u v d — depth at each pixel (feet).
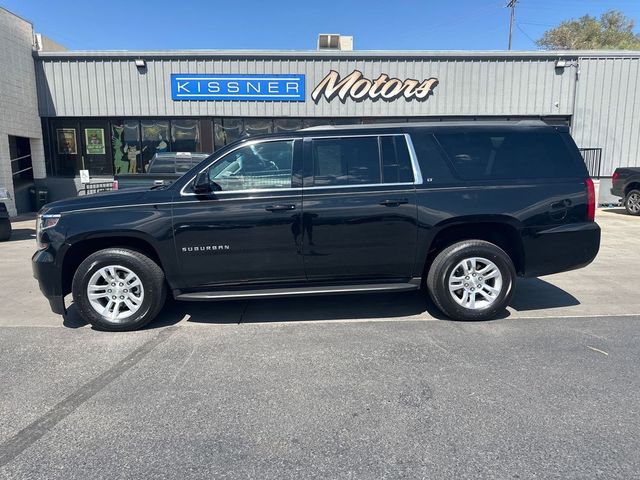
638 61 51.16
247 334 15.15
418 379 11.78
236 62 50.21
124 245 15.80
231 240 15.21
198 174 15.33
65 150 52.03
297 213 15.24
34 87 49.93
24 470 8.38
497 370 12.25
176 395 11.08
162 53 49.67
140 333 15.34
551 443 9.03
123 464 8.54
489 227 16.15
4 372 12.43
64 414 10.27
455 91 50.98
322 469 8.36
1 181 45.19
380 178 15.58
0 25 44.68
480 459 8.58
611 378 11.73
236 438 9.33
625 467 8.30
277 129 51.80
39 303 18.88
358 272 15.88
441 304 15.98
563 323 15.96
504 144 16.10
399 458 8.65
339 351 13.64
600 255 27.50
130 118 51.39
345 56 50.01
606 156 52.49
